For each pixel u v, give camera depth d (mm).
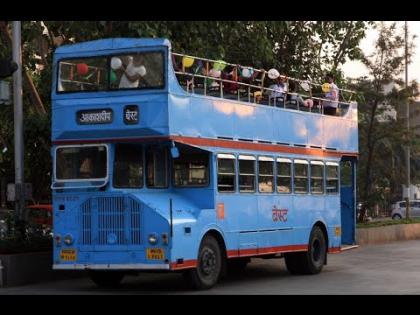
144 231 13234
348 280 16219
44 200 23250
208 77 14609
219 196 14555
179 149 14203
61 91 14086
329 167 18922
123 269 13359
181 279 16844
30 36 19891
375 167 34219
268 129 16406
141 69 13570
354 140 20375
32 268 15664
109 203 13547
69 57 14094
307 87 18562
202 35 19703
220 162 14672
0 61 15156
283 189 16812
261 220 15891
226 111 15023
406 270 18688
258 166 15930
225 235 14656
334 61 27047
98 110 13727
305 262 17516
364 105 32406
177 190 14648
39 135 19469
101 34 18906
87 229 13672
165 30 18562
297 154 17453
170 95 13438
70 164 13930
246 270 18875
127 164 13867
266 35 22516
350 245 20375
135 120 13461
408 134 32875
